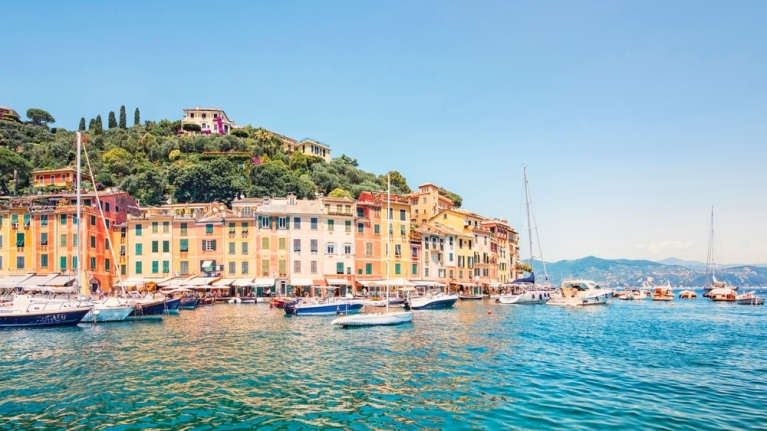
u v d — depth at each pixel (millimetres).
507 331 46375
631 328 51156
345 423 19359
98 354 32812
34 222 79250
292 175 133250
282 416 20141
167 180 123250
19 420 19703
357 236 92000
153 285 81125
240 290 84812
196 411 20719
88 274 77938
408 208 99188
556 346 37406
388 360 31188
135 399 22375
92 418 19906
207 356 32188
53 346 36062
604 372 28094
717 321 60562
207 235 86188
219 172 121500
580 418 19844
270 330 45156
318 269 88250
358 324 48062
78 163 52250
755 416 20016
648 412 20547
